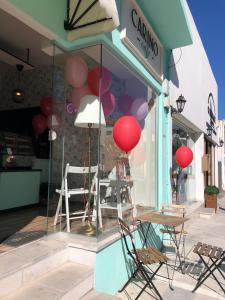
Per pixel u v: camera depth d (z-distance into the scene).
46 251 3.12
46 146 6.40
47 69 6.54
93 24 3.40
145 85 5.46
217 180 18.11
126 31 4.35
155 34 5.76
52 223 3.88
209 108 13.82
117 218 4.30
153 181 5.88
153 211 5.71
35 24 3.24
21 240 3.49
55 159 4.17
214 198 10.48
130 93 4.79
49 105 5.35
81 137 4.29
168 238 6.05
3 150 5.29
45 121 5.86
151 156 5.84
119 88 4.43
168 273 4.50
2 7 2.92
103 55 3.86
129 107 4.78
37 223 4.36
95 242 3.49
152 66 5.57
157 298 3.69
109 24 3.28
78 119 4.02
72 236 3.63
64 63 4.03
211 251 4.04
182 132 9.64
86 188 4.02
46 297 2.59
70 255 3.42
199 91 11.00
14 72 6.96
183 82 8.34
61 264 3.29
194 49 10.03
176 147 8.38
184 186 9.50
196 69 10.47
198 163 11.84
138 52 4.78
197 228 7.82
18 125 6.91
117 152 4.47
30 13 3.09
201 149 11.88
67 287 2.79
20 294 2.62
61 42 3.71
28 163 5.88
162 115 6.34
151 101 5.83
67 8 3.63
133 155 4.99
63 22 3.59
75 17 3.52
